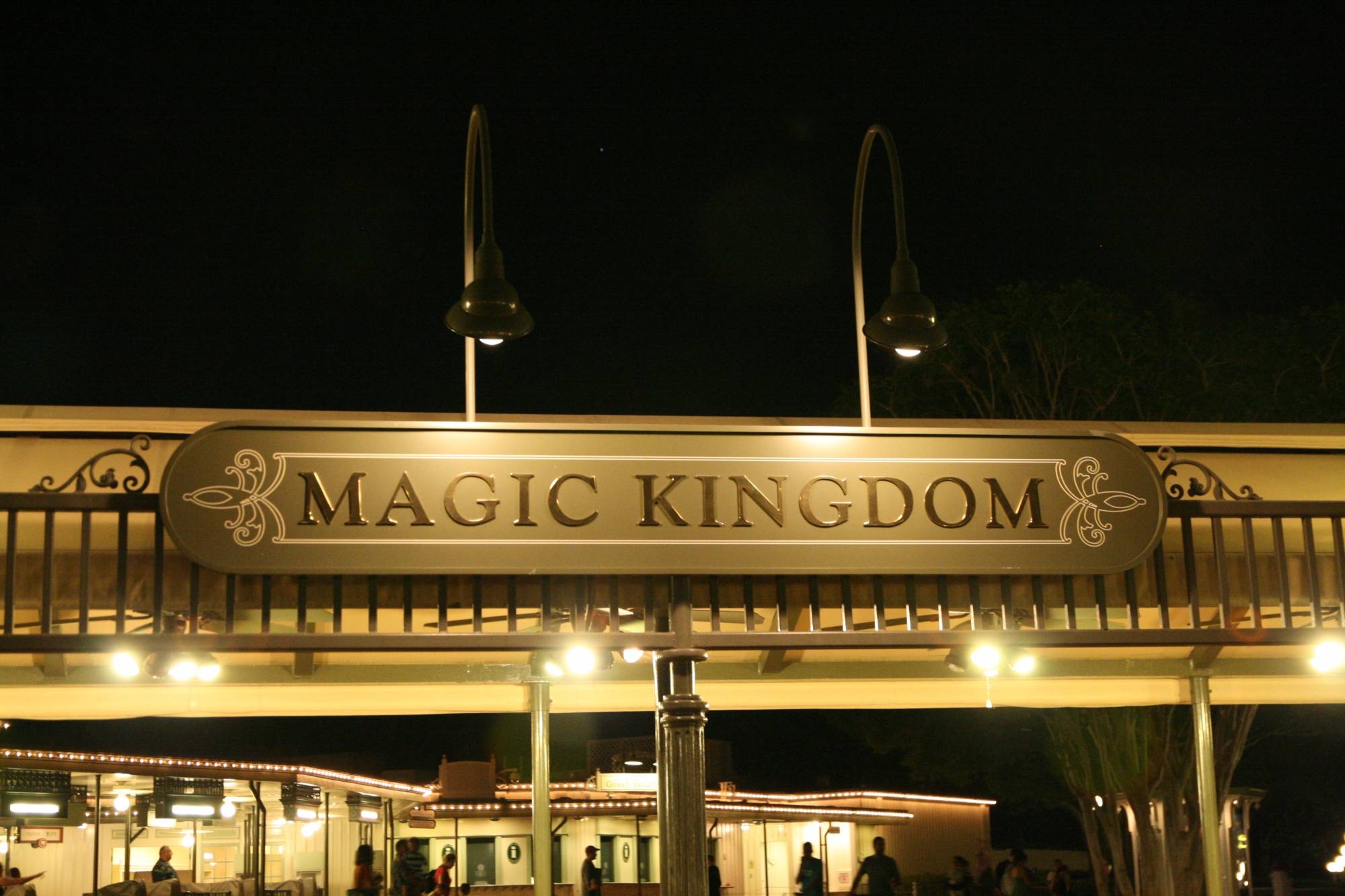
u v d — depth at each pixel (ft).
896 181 28.73
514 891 89.76
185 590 25.99
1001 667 39.91
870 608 28.07
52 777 63.00
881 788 140.56
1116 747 77.25
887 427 25.71
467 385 26.25
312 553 23.76
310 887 80.69
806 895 58.03
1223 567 26.58
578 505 24.59
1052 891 76.54
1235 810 95.55
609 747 112.37
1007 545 25.48
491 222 26.03
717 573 24.70
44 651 23.16
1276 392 80.02
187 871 79.71
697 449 25.08
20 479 32.32
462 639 23.93
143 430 34.27
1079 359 78.89
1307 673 43.70
